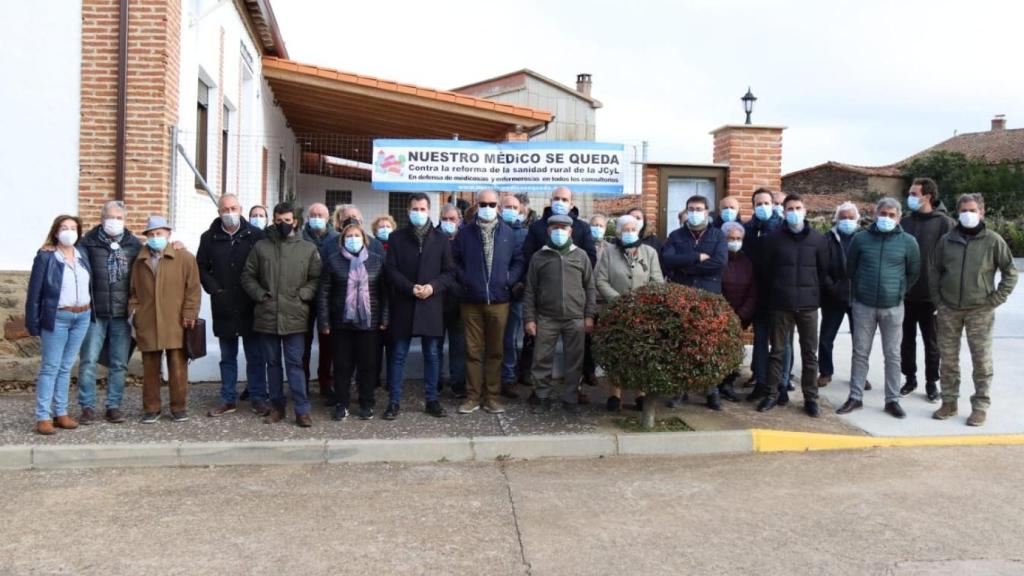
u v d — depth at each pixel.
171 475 6.05
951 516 5.07
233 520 5.02
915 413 7.62
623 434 6.79
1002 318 12.65
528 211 9.09
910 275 7.45
